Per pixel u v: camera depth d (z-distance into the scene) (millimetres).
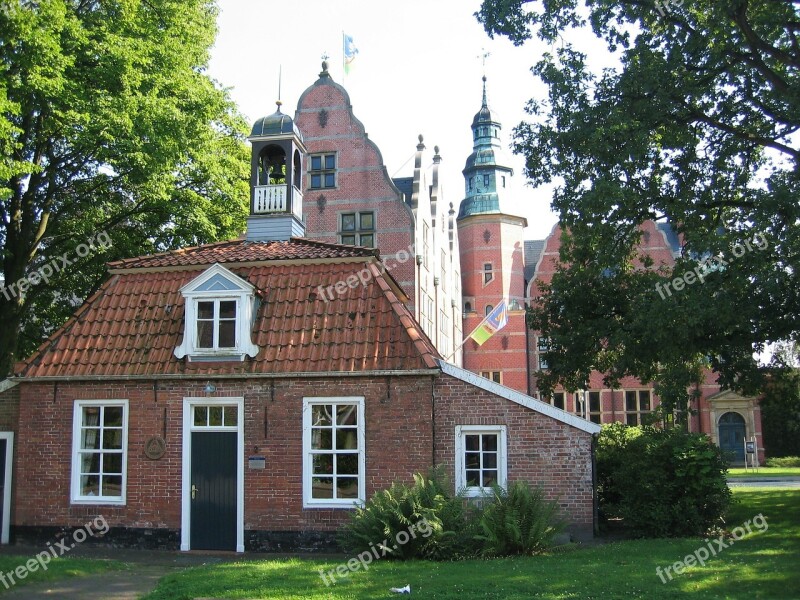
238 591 10609
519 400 15422
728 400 44844
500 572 11555
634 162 18984
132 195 25000
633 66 18938
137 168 21547
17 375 16781
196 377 15922
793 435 48062
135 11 22219
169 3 23688
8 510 16516
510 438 15383
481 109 50844
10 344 23281
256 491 15656
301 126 31203
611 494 17438
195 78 23906
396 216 29922
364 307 16391
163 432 16047
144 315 16969
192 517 15820
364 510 14047
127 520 15938
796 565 11922
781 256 17109
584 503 15141
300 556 14812
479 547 13648
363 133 30797
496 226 48562
